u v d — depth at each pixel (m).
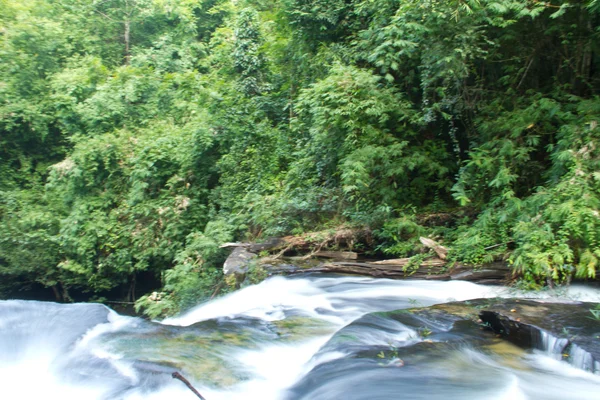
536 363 4.84
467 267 7.86
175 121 16.98
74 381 4.88
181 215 13.87
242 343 5.66
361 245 9.83
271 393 4.54
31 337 5.80
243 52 16.97
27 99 17.97
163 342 5.66
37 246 15.18
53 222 15.56
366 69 11.28
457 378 4.50
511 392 4.23
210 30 25.05
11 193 16.66
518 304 6.00
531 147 8.70
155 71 19.05
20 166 18.45
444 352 5.02
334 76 10.29
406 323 5.82
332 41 13.64
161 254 13.72
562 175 7.61
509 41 9.94
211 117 14.99
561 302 6.10
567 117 8.15
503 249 7.63
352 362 4.82
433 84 10.41
